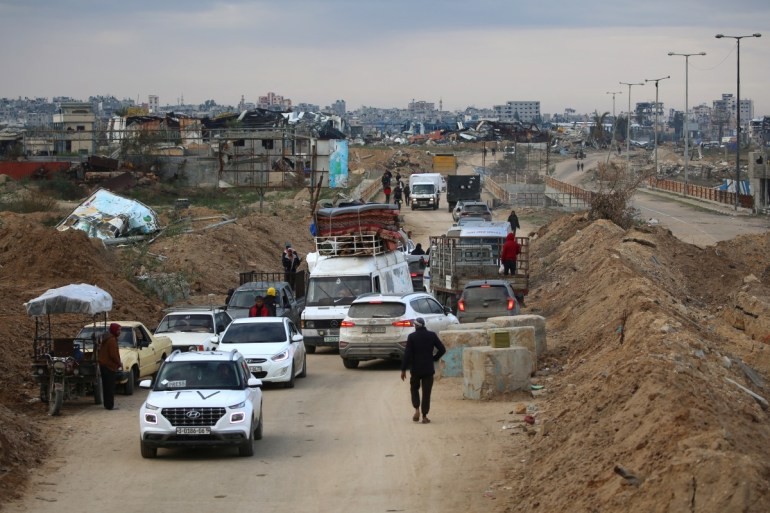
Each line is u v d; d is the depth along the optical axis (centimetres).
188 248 5081
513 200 9588
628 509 1167
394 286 3709
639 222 6419
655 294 3128
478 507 1480
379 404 2373
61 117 15362
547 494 1410
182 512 1483
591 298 3659
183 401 1814
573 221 6188
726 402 1576
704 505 1088
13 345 2844
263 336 2739
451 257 4056
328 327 3375
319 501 1538
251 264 5422
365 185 10356
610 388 1722
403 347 2931
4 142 13175
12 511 1478
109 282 3934
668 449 1284
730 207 9225
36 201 7038
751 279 3909
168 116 14025
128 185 8756
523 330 2614
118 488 1622
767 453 1341
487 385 2336
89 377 2375
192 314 3081
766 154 9456
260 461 1809
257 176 9319
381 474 1697
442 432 2012
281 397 2514
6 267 3950
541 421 1994
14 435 1862
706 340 2577
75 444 1967
